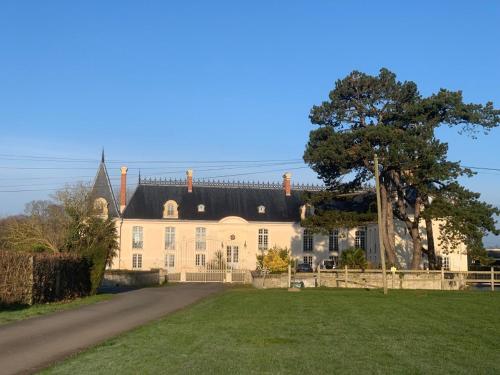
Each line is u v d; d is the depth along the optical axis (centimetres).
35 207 5875
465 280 4122
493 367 1273
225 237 6862
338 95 4788
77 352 1432
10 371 1216
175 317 2156
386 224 4653
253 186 7275
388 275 4162
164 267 6731
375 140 4356
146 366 1240
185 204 6969
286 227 6962
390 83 4672
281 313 2303
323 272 4297
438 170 4203
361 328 1873
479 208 4231
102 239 4016
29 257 2561
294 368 1236
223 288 4184
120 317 2186
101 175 6894
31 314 2214
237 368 1227
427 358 1366
